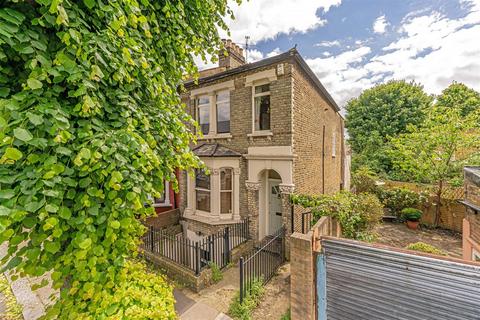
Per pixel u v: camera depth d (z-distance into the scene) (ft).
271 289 18.34
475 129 34.47
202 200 31.01
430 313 9.19
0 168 5.81
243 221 27.55
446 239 31.27
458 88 69.82
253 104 27.58
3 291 17.42
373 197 26.68
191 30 11.76
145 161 7.79
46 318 7.18
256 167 27.12
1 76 6.42
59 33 6.31
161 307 8.29
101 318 7.13
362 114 81.71
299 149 26.40
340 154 54.85
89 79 6.84
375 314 10.36
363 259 10.72
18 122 5.57
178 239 23.66
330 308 11.60
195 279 18.13
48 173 5.72
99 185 7.48
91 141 6.60
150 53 9.95
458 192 34.50
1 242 5.55
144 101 10.36
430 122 37.40
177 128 11.06
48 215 5.90
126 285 8.59
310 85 30.19
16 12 5.82
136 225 9.18
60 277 7.26
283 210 25.26
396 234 33.30
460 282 8.70
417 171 37.99
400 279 9.82
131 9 7.47
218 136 30.42
